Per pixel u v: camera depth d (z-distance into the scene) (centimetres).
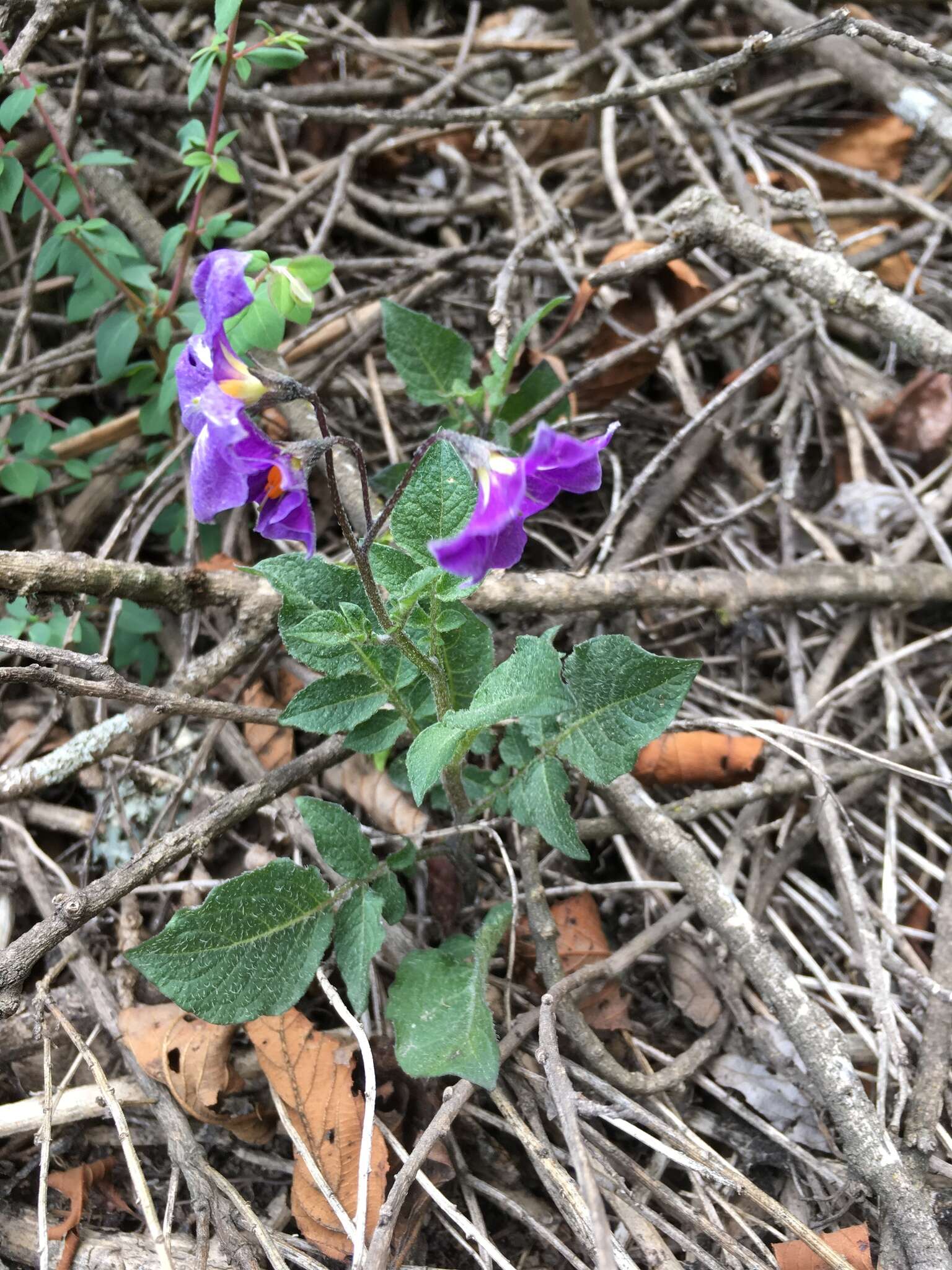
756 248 27
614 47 34
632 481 29
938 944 22
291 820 22
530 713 16
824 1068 19
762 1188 20
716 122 33
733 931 20
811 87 36
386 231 34
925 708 26
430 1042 18
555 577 24
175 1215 20
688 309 27
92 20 29
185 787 23
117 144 33
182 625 25
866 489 30
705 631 27
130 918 22
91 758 22
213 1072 19
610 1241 14
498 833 23
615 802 22
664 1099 20
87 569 21
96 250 25
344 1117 19
